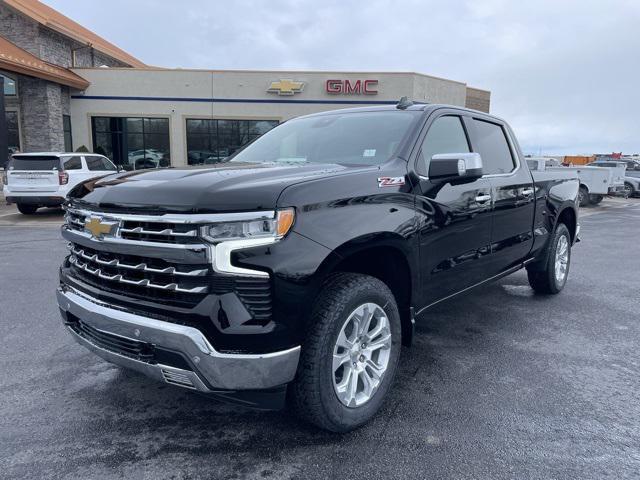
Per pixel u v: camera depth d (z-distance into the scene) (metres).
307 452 2.76
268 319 2.45
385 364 3.12
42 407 3.25
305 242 2.55
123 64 31.64
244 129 23.86
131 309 2.62
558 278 5.97
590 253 9.16
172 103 23.52
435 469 2.61
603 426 3.04
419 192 3.36
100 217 2.74
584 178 20.62
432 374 3.77
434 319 5.09
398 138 3.57
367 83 23.19
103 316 2.69
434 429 2.99
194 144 23.89
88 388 3.52
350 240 2.73
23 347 4.24
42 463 2.65
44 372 3.77
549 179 5.46
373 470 2.60
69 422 3.07
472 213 3.92
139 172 3.19
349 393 2.88
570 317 5.18
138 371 2.73
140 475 2.55
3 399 3.35
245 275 2.41
